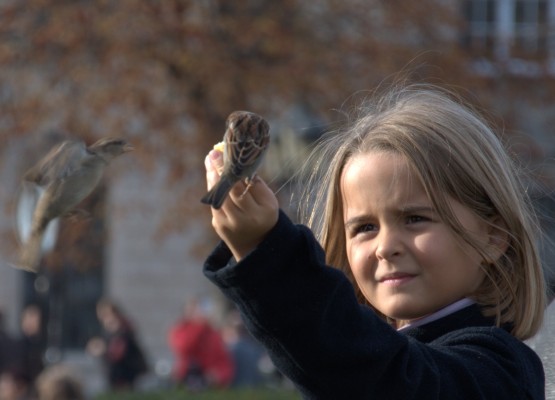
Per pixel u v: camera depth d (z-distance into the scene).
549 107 25.61
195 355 24.55
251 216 3.62
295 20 23.56
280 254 3.62
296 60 22.16
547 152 26.14
